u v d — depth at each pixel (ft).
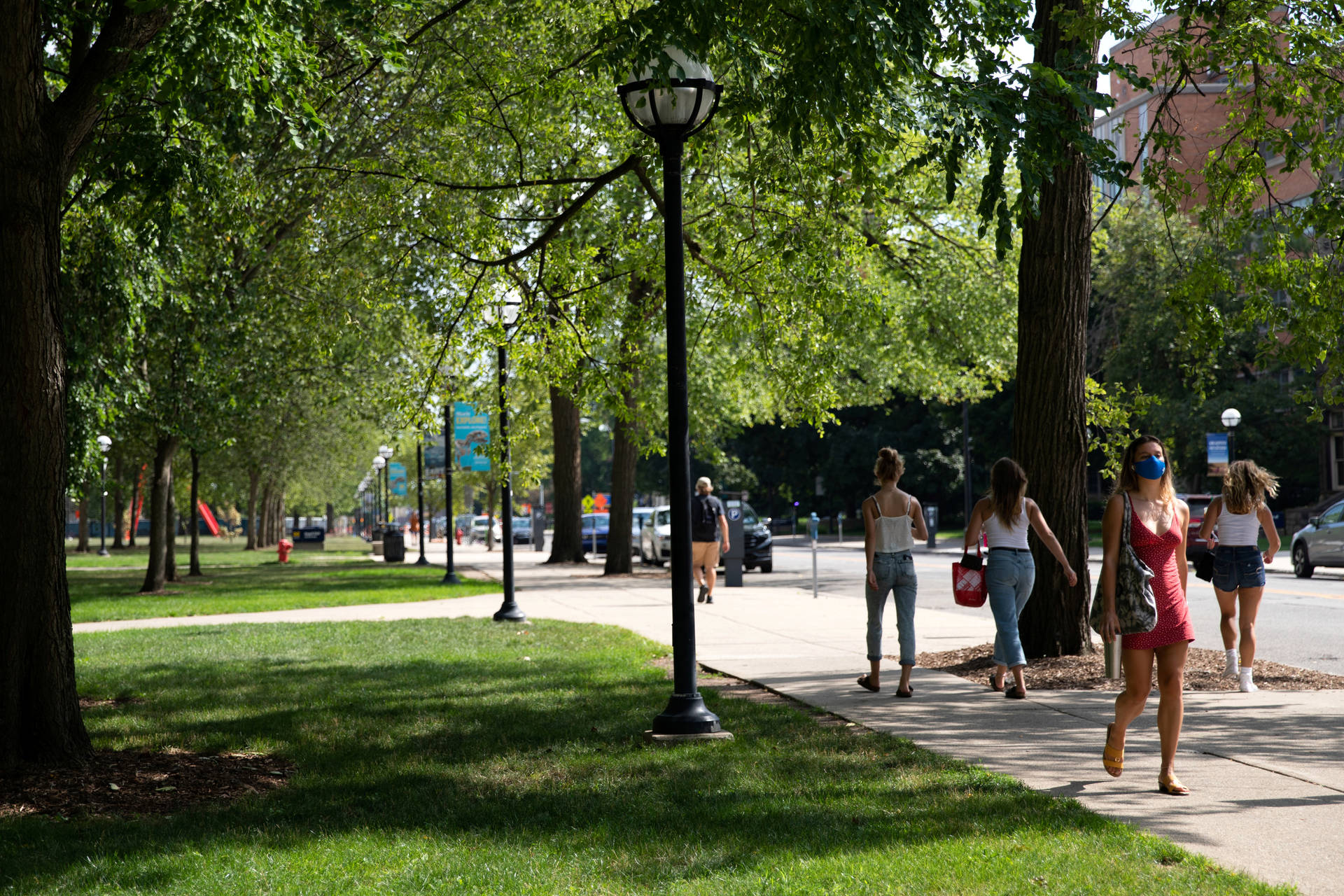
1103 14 33.53
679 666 26.66
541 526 181.37
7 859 16.88
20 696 22.76
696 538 66.54
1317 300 34.99
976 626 51.08
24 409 22.41
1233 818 18.37
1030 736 25.44
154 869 16.28
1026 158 23.26
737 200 44.78
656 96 26.55
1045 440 36.50
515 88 42.88
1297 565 84.64
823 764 22.57
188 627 56.39
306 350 59.82
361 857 16.90
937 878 15.11
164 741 26.23
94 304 44.16
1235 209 37.96
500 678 36.32
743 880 15.29
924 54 23.82
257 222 59.62
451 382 48.80
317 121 30.14
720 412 99.50
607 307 49.49
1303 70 33.76
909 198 64.75
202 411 76.13
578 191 47.32
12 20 21.81
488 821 18.95
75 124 23.34
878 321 47.70
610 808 19.53
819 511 242.99
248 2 25.16
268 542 227.81
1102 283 130.11
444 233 44.21
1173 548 20.53
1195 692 31.42
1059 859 15.85
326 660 41.96
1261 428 140.26
